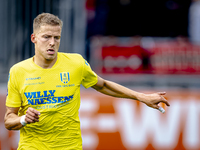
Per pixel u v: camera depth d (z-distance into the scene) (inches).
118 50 973.2
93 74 454.0
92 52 984.3
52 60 425.1
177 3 1274.6
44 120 422.3
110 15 1272.1
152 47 976.3
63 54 438.6
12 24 824.9
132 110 786.8
